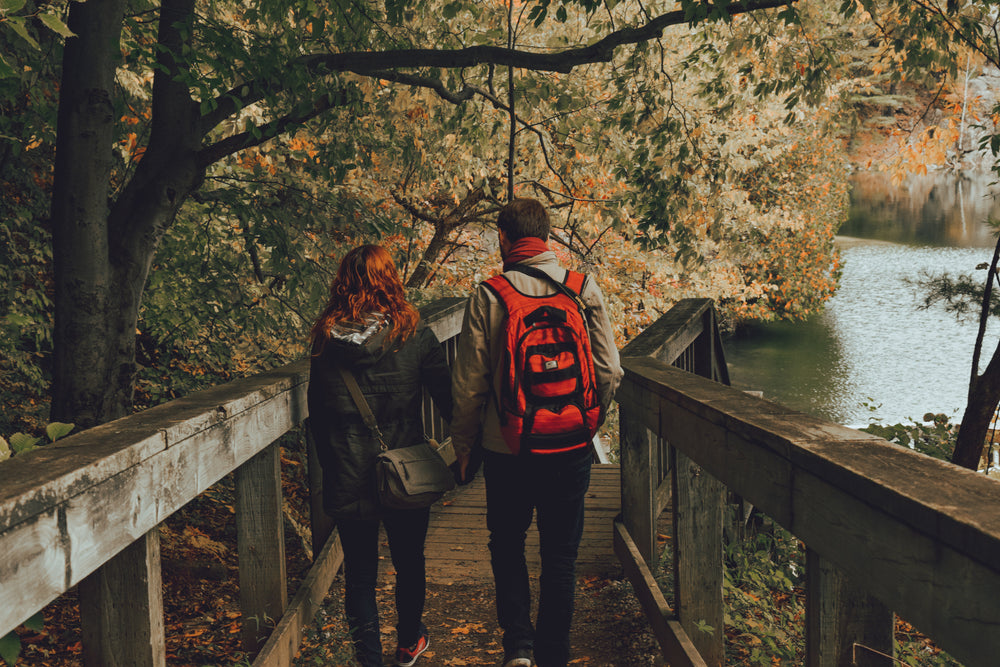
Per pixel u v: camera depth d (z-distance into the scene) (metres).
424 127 8.88
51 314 6.51
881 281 29.59
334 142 6.09
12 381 6.62
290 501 6.46
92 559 1.63
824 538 1.61
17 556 1.39
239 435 2.52
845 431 1.87
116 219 4.43
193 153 4.55
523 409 2.57
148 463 1.89
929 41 6.63
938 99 7.37
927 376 19.08
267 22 5.93
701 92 7.84
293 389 3.10
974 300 7.90
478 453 2.91
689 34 8.98
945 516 1.19
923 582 1.26
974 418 5.95
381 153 7.25
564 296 2.67
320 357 2.87
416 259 11.09
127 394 4.43
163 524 5.09
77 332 4.21
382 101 7.90
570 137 9.40
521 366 2.58
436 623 3.74
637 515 3.71
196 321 6.96
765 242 19.77
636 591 3.52
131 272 4.40
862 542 1.45
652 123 7.48
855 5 6.45
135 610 1.90
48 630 3.73
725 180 8.15
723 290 16.06
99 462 1.66
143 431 1.95
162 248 6.43
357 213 6.29
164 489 1.98
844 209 26.47
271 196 5.98
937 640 1.22
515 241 2.80
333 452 2.85
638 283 15.24
